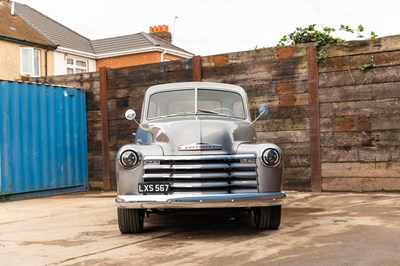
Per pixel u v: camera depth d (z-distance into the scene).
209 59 10.81
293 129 9.98
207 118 6.33
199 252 4.82
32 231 6.45
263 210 5.76
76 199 10.49
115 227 6.51
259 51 10.30
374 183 9.20
